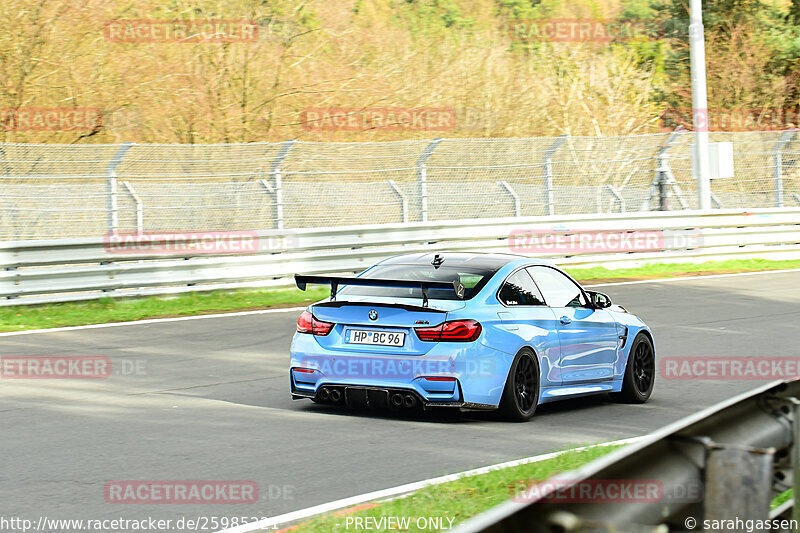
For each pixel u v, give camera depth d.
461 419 31.03
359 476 23.66
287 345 44.88
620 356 35.06
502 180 80.62
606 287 67.75
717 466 9.22
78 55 97.00
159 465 24.61
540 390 31.70
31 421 29.84
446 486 21.97
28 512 20.52
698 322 52.34
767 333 48.59
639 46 163.50
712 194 94.31
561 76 136.75
